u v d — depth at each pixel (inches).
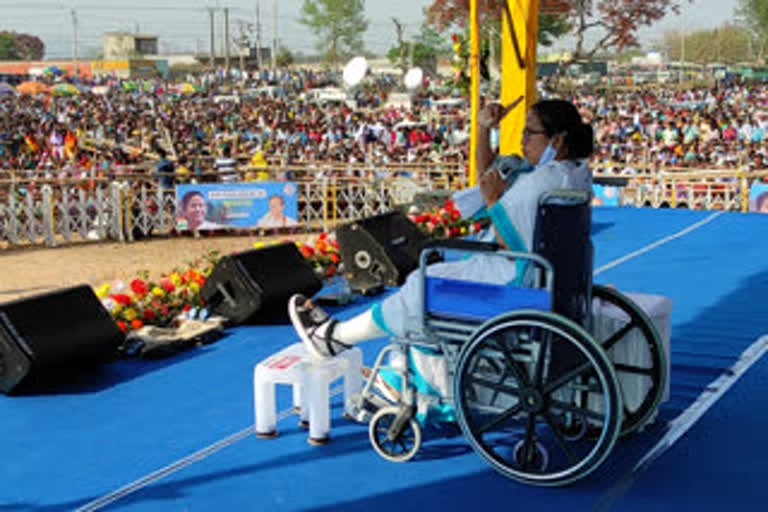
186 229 603.5
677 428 161.0
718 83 3132.4
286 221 615.2
